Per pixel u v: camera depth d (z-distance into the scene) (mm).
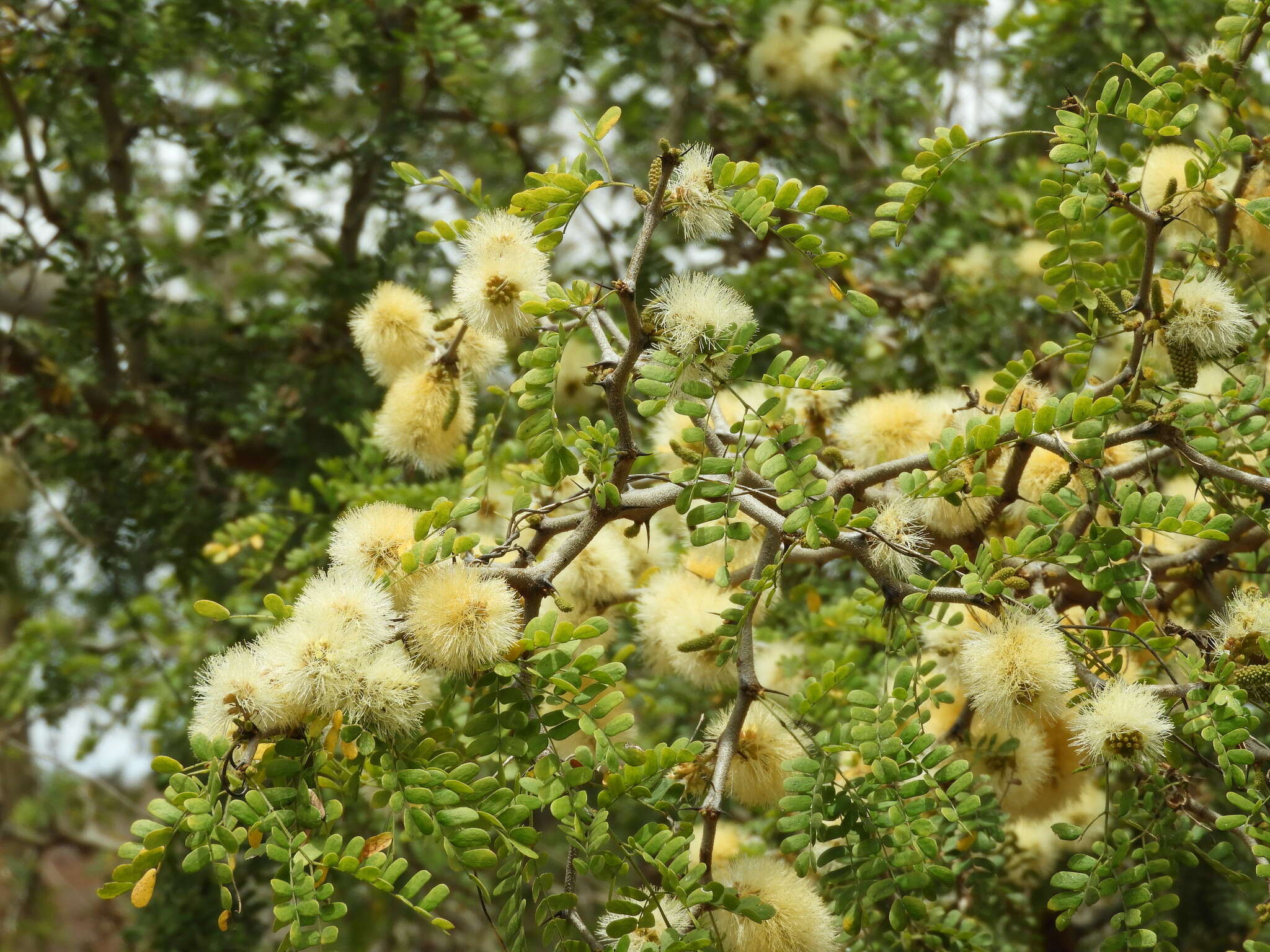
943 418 849
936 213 1172
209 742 728
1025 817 874
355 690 731
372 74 1227
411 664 743
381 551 769
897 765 750
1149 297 777
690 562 877
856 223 1265
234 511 1293
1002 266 1128
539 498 883
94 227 1311
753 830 939
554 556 771
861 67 1288
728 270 1256
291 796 730
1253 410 772
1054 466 824
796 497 738
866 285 1204
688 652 798
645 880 740
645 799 753
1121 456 843
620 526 900
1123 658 786
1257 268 871
